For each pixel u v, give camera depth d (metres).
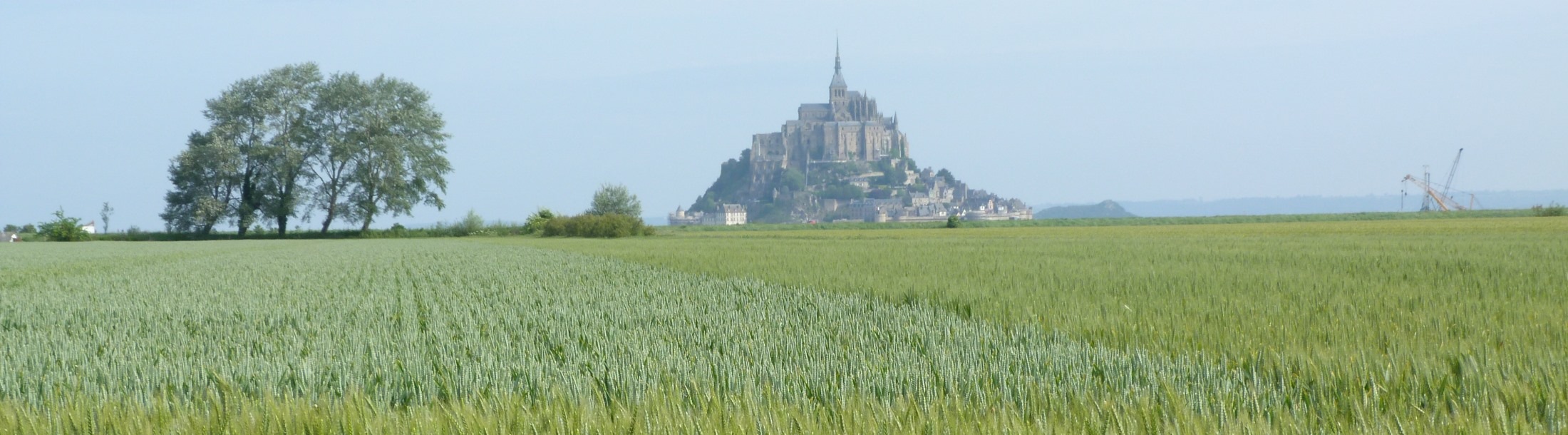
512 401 12.03
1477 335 17.97
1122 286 32.00
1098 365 14.69
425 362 15.95
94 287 40.34
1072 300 26.44
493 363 15.52
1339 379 13.26
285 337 20.41
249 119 181.75
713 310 25.95
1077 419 10.68
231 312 27.58
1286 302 25.72
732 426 10.48
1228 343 17.56
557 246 105.50
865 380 13.48
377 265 59.34
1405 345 16.47
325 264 62.03
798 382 13.28
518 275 45.62
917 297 29.19
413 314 26.30
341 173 187.38
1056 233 157.75
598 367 14.87
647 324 22.44
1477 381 12.90
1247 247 67.44
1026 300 27.30
